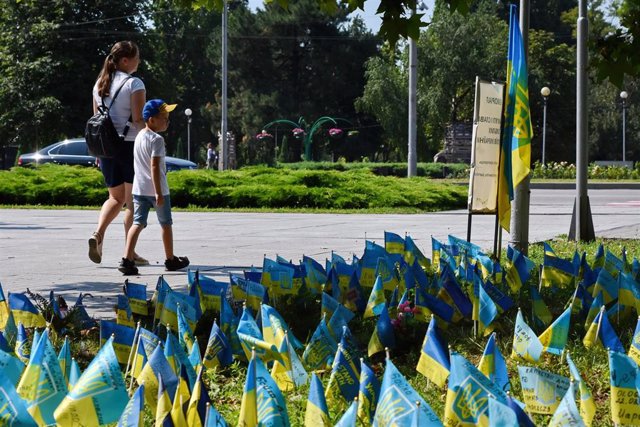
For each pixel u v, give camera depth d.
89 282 9.23
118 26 55.78
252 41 79.75
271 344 4.78
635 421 3.77
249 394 3.39
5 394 3.29
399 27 7.44
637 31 8.88
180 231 15.91
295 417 4.50
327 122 81.06
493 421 2.98
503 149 8.62
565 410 3.21
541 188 37.38
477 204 8.55
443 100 62.41
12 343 5.74
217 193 24.86
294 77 81.38
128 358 5.00
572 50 71.38
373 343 5.52
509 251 7.62
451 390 3.46
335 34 80.44
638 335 4.96
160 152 9.70
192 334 5.28
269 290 6.98
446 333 6.33
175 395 3.62
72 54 53.25
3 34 53.53
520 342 4.96
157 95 58.47
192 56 87.62
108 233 15.39
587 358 5.66
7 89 52.34
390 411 3.21
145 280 9.38
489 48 62.28
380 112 66.50
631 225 17.50
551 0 88.31
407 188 24.75
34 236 14.76
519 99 8.47
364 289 7.47
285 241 13.79
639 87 81.19
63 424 3.56
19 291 8.57
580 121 13.38
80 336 6.26
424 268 8.54
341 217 20.30
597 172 45.78
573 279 7.73
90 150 9.93
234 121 81.44
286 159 72.31
